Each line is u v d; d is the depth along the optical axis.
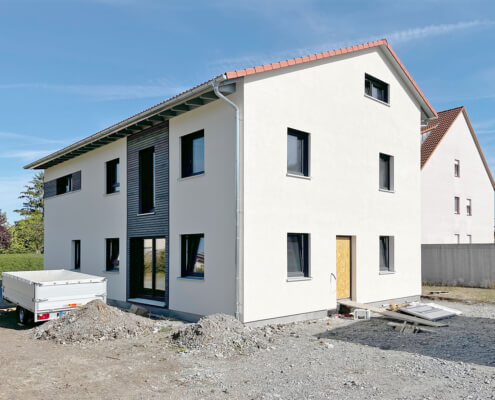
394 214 14.30
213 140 10.85
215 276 10.58
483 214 30.02
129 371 6.74
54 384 6.12
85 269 16.61
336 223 12.13
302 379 6.30
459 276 19.84
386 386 5.98
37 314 10.46
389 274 13.96
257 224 10.15
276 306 10.43
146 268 13.59
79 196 17.28
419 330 9.81
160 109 11.37
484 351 7.97
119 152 14.81
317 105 11.77
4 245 43.62
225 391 5.82
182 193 11.83
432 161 25.31
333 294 11.90
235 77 9.67
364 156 13.21
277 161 10.67
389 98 14.38
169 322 11.01
